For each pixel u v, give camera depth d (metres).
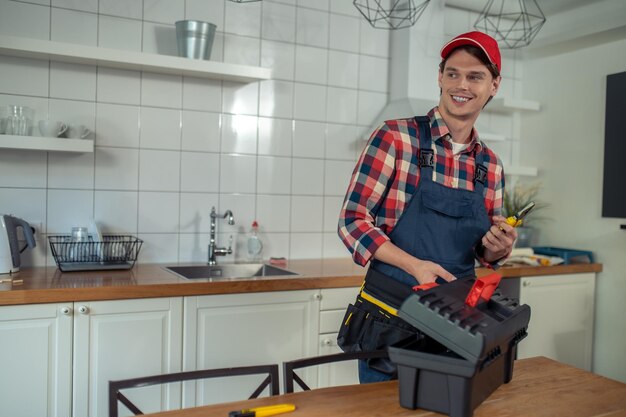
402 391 1.16
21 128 2.37
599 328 3.31
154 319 2.20
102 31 2.66
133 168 2.73
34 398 2.03
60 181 2.59
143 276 2.37
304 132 3.11
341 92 3.21
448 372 1.10
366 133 3.26
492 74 1.52
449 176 1.60
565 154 3.51
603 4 3.14
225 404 1.18
